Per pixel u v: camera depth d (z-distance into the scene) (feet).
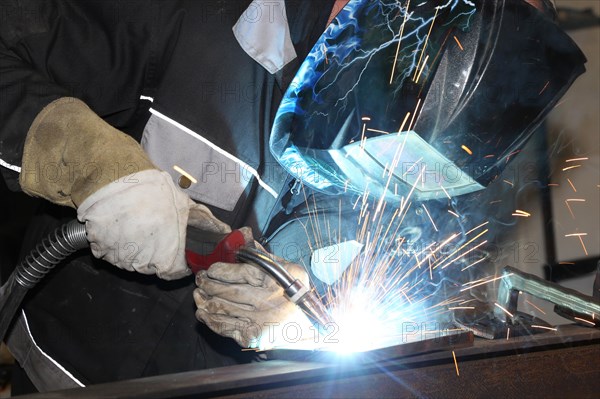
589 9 9.43
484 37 4.77
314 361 4.05
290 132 5.00
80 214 4.47
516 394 4.36
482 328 4.66
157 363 5.82
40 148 4.66
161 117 5.43
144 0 5.38
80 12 5.33
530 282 4.98
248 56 5.43
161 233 4.46
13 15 5.20
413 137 4.76
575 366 4.61
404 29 4.77
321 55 4.88
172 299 5.79
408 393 3.98
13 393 6.59
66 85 5.28
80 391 3.46
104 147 4.54
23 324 6.11
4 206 12.96
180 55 5.43
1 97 4.77
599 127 8.79
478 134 4.86
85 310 5.87
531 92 4.97
